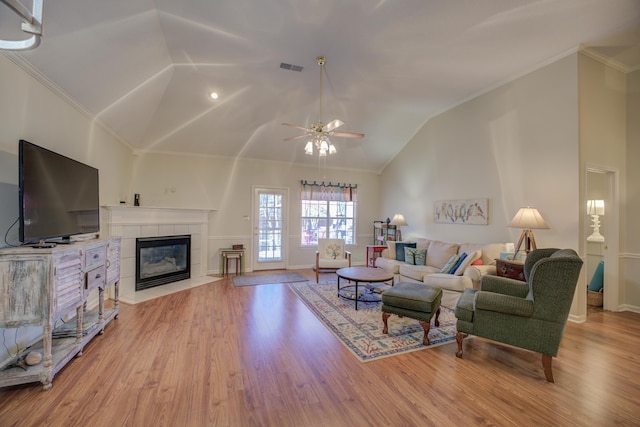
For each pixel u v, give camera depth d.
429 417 1.76
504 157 4.18
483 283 2.89
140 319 3.34
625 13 2.73
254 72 3.94
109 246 3.06
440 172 5.38
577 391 2.04
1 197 2.23
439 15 2.77
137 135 4.90
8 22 2.04
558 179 3.54
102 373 2.19
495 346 2.75
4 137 2.26
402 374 2.24
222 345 2.69
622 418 1.77
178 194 5.70
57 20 2.23
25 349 2.36
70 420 1.69
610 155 3.68
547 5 2.63
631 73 3.82
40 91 2.66
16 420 1.68
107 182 4.18
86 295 2.52
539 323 2.20
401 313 2.89
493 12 2.73
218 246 6.02
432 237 5.58
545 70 3.66
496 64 3.71
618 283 3.83
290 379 2.15
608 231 3.87
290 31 3.06
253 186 6.30
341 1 2.61
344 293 4.53
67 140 3.12
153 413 1.76
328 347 2.69
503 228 4.20
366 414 1.78
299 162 6.69
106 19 2.53
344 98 4.75
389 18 2.83
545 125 3.67
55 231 2.42
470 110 4.72
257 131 5.45
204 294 4.41
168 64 3.74
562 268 2.13
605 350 2.68
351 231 7.31
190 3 2.66
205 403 1.86
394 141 6.29
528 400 1.94
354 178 7.27
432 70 3.87
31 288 1.95
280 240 6.58
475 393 2.01
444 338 2.90
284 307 3.83
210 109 4.75
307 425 1.68
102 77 3.13
